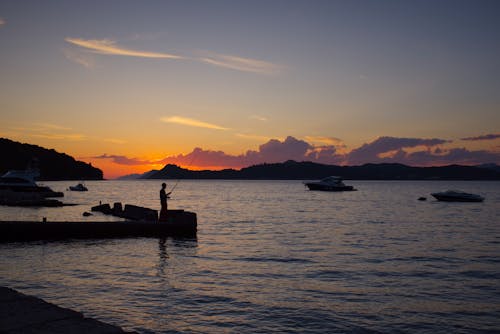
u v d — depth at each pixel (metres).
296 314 8.98
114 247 17.95
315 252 17.06
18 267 13.45
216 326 8.15
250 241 20.19
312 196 84.25
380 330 8.16
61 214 32.69
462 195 63.00
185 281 11.72
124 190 121.88
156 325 8.12
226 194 94.06
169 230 21.08
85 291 10.48
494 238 22.50
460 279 12.52
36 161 54.06
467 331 8.20
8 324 5.74
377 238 21.91
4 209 37.19
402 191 120.69
